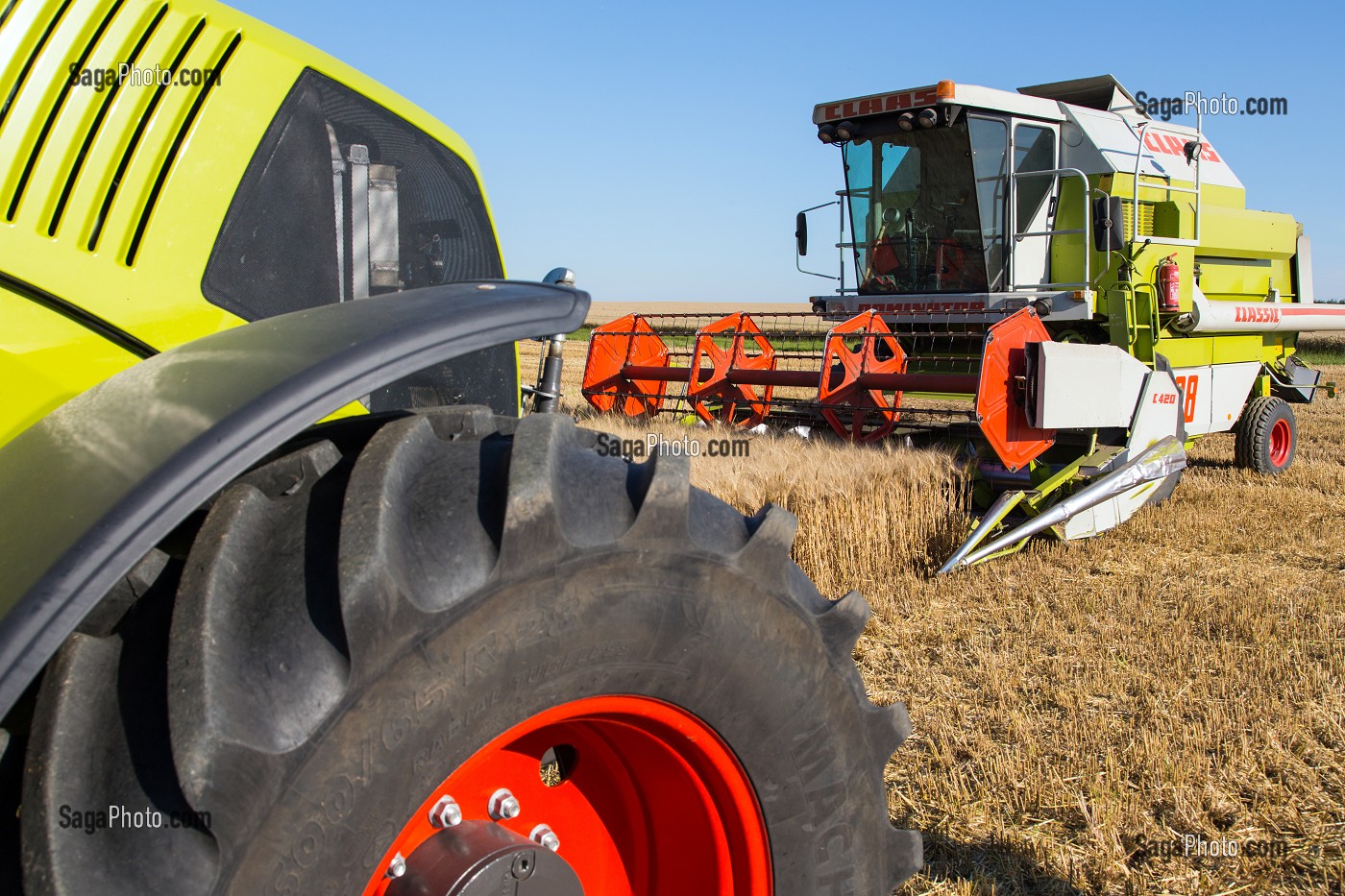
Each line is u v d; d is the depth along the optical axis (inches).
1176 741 153.3
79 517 46.1
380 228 81.7
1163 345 355.6
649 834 74.0
